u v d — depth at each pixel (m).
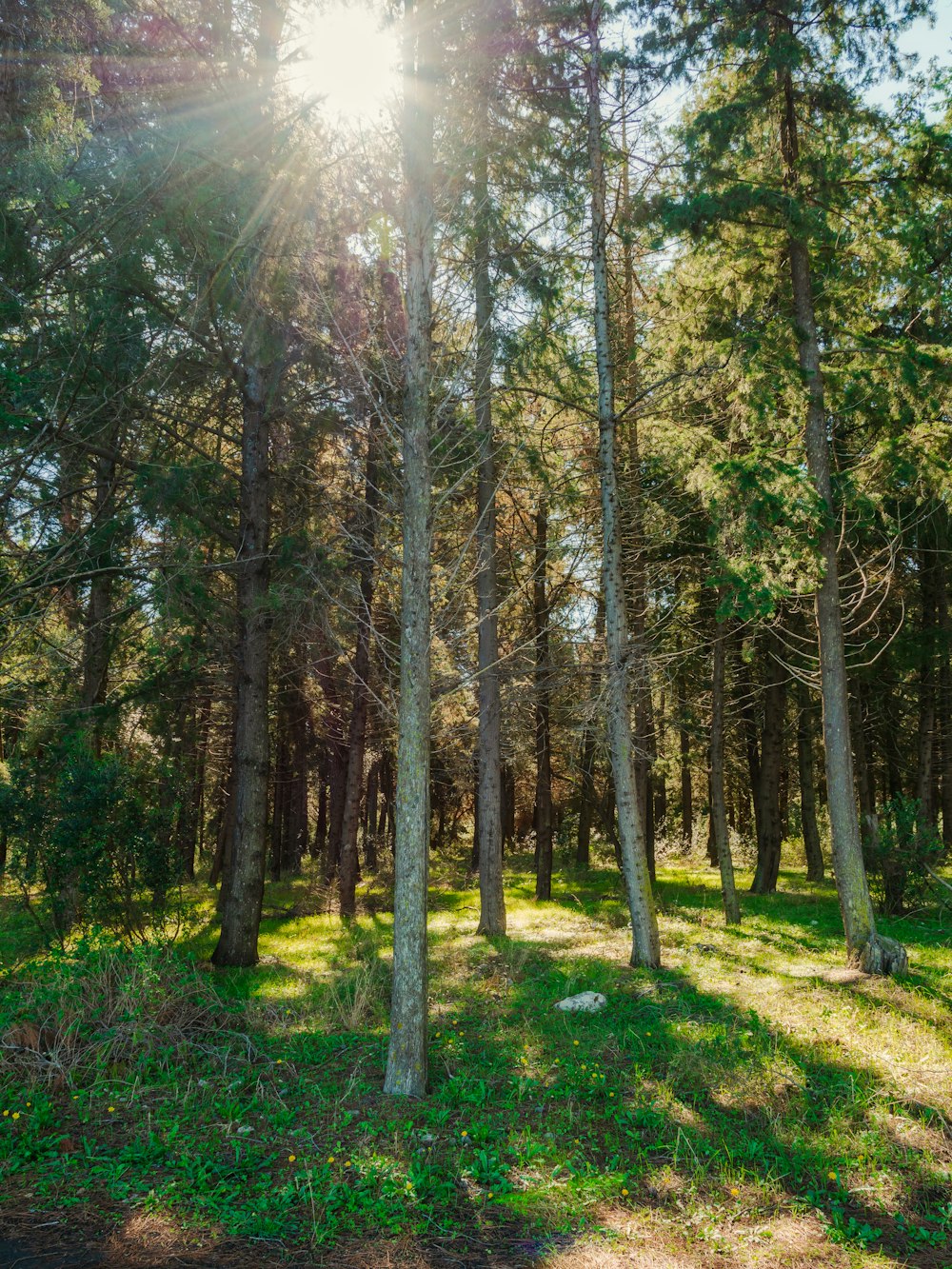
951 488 11.23
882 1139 5.90
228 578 14.82
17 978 8.46
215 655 13.66
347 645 15.62
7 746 14.48
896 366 10.65
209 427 13.07
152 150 9.35
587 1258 4.40
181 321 10.88
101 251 9.69
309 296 9.72
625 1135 5.99
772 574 10.92
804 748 22.05
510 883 22.36
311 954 12.71
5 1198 4.80
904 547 17.78
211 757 20.44
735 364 10.84
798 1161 5.58
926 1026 8.37
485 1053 7.76
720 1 10.55
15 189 7.80
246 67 11.13
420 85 7.40
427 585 7.23
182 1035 7.47
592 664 15.48
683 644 18.52
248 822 12.12
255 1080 6.91
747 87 11.09
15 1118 5.73
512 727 17.91
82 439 10.05
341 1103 6.40
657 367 12.75
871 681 20.14
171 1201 4.79
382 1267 4.25
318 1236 4.47
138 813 10.90
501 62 9.94
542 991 10.16
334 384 12.00
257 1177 5.18
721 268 11.77
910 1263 4.46
